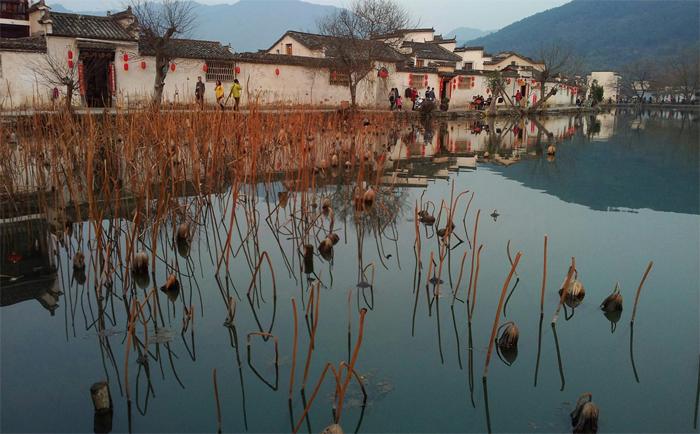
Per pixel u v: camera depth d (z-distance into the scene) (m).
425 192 10.08
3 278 5.71
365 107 29.22
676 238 7.29
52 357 4.24
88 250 6.49
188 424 3.45
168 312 5.03
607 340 4.57
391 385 3.89
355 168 12.09
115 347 4.41
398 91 32.62
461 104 37.59
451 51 44.56
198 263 6.23
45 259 6.27
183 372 4.04
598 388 3.91
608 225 7.91
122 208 7.96
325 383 3.90
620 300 5.05
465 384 3.93
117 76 20.89
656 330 4.74
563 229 7.65
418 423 3.48
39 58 18.84
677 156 15.84
